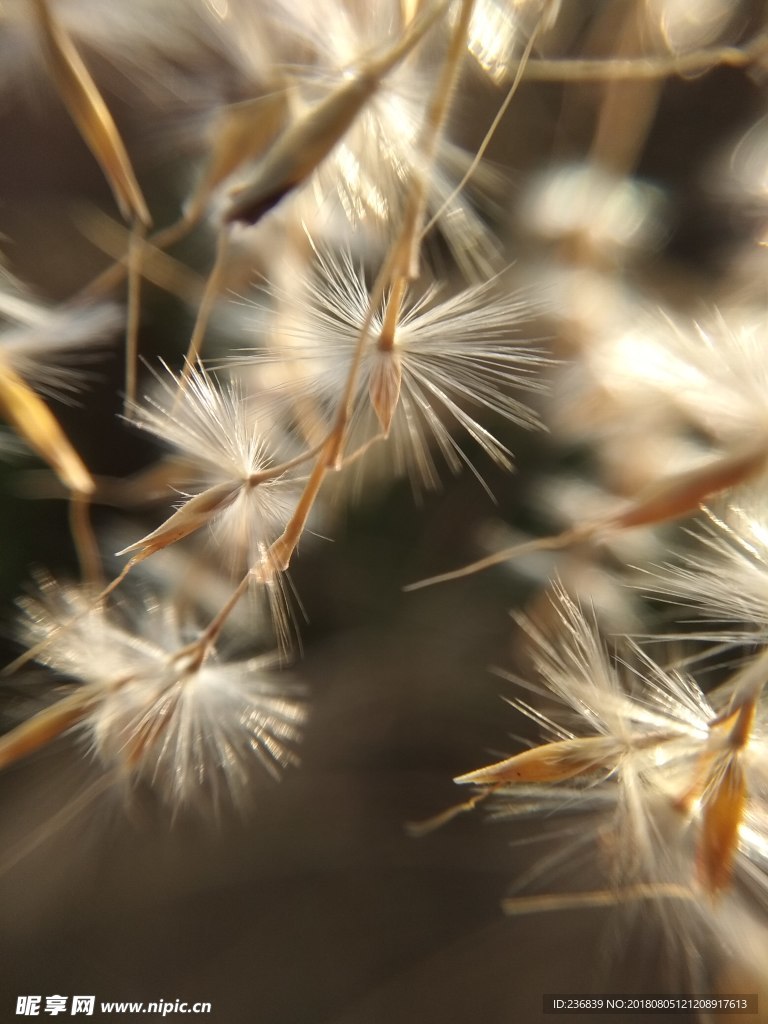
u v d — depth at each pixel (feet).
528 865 0.35
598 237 0.24
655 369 0.18
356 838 0.36
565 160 0.26
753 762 0.16
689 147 0.28
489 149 0.26
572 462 0.31
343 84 0.15
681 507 0.16
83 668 0.17
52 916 0.33
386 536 0.34
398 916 0.35
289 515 0.16
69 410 0.33
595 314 0.22
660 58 0.21
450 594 0.34
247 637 0.21
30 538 0.33
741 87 0.28
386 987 0.34
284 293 0.17
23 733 0.16
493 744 0.34
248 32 0.16
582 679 0.16
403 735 0.35
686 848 0.16
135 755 0.17
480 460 0.32
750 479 0.16
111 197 0.33
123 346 0.33
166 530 0.16
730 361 0.17
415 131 0.15
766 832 0.16
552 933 0.34
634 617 0.23
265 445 0.17
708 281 0.24
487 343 0.16
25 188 0.33
